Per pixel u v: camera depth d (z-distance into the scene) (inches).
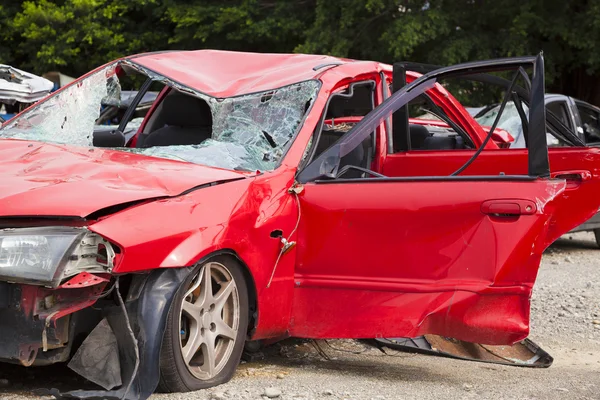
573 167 209.8
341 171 190.1
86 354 146.3
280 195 175.8
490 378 194.1
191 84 207.3
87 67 938.1
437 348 204.2
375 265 175.5
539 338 256.5
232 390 159.6
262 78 208.4
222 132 197.0
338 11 809.5
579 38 783.1
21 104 389.1
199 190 160.4
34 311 140.7
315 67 208.5
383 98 223.3
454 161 223.6
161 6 905.5
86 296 143.6
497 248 167.9
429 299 171.3
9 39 944.9
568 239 518.6
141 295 147.9
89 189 150.6
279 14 860.6
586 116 494.6
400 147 231.8
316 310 179.2
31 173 161.8
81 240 139.9
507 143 358.0
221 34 912.3
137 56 223.1
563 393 177.0
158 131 227.9
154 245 145.7
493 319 168.7
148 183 158.6
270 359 201.0
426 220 172.1
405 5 786.2
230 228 160.4
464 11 797.9
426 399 165.5
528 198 167.0
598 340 256.1
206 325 159.8
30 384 160.7
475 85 741.9
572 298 313.9
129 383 143.6
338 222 177.2
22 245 139.4
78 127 216.2
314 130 196.1
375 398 162.7
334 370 192.1
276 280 174.2
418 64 221.6
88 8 888.3
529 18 779.4
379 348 213.2
